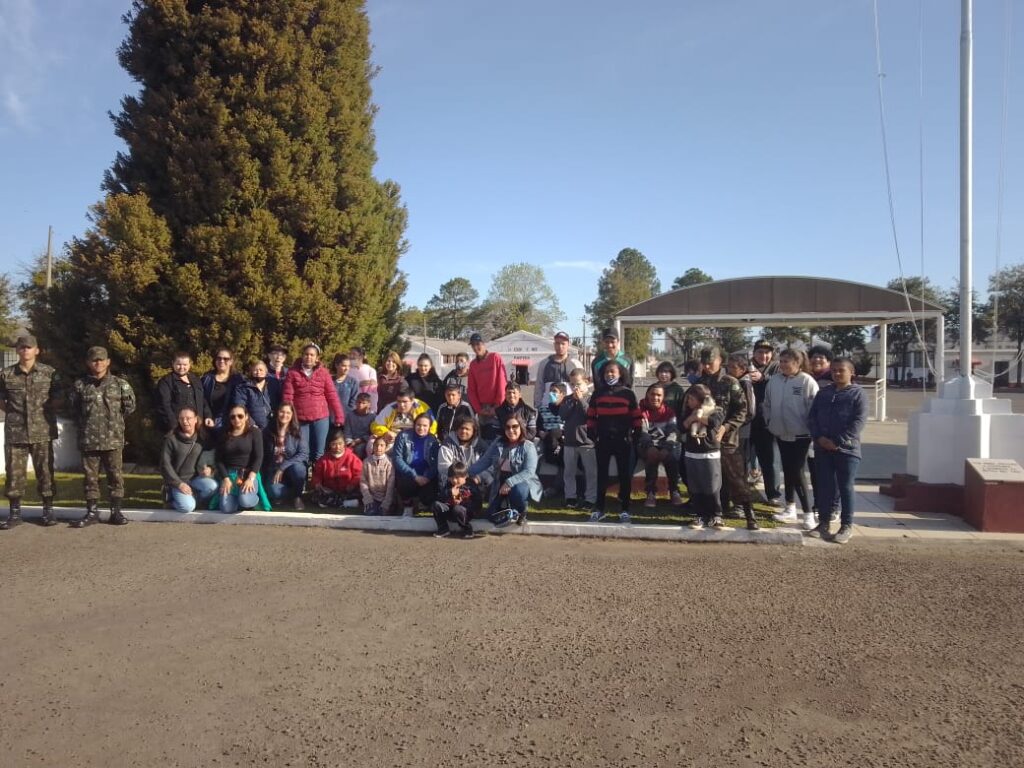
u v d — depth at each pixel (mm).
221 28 10453
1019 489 7000
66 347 10617
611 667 4105
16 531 7352
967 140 7969
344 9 11211
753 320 18078
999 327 51031
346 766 3115
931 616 4879
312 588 5500
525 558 6336
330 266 10961
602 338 8039
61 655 4277
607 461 7508
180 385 7922
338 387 9484
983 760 3164
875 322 18734
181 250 10352
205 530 7410
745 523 7418
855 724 3475
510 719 3523
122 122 10984
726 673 4027
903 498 8219
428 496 7676
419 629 4676
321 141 10977
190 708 3641
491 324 90562
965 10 7879
